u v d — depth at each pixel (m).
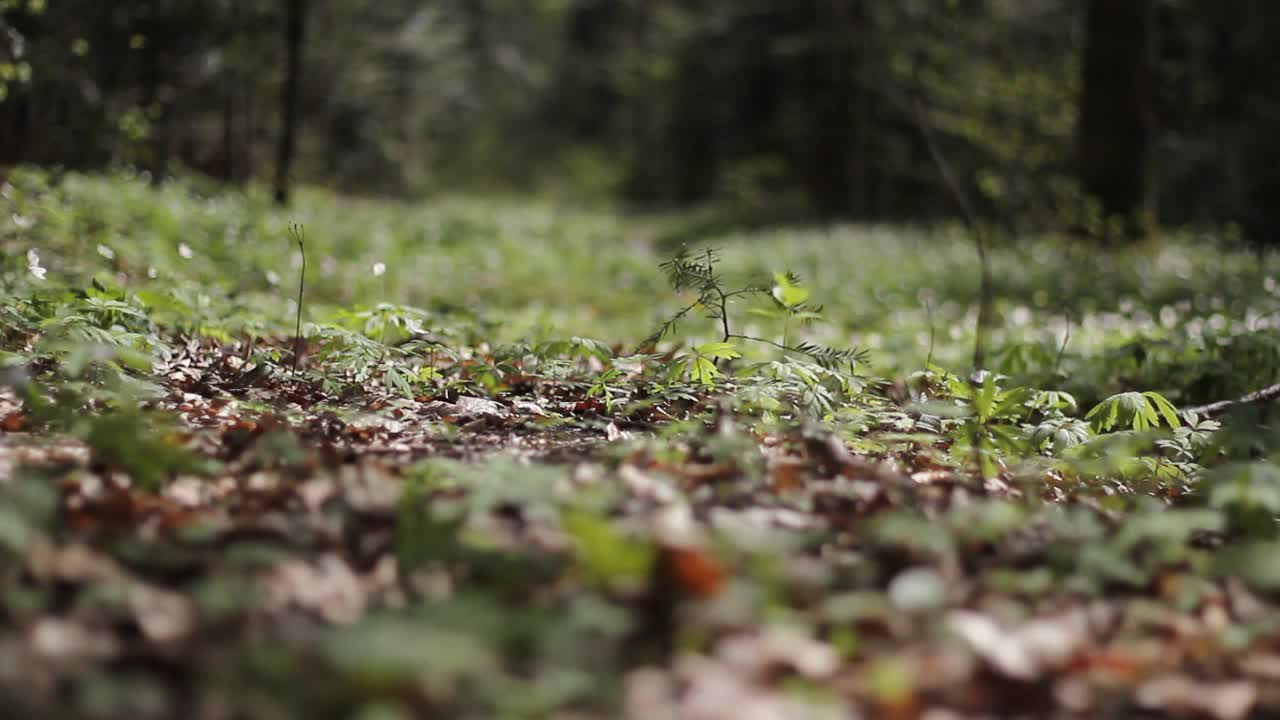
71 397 5.36
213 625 2.99
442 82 56.78
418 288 14.66
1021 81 28.94
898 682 2.78
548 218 38.56
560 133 77.50
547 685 2.71
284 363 7.43
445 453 5.12
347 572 3.44
